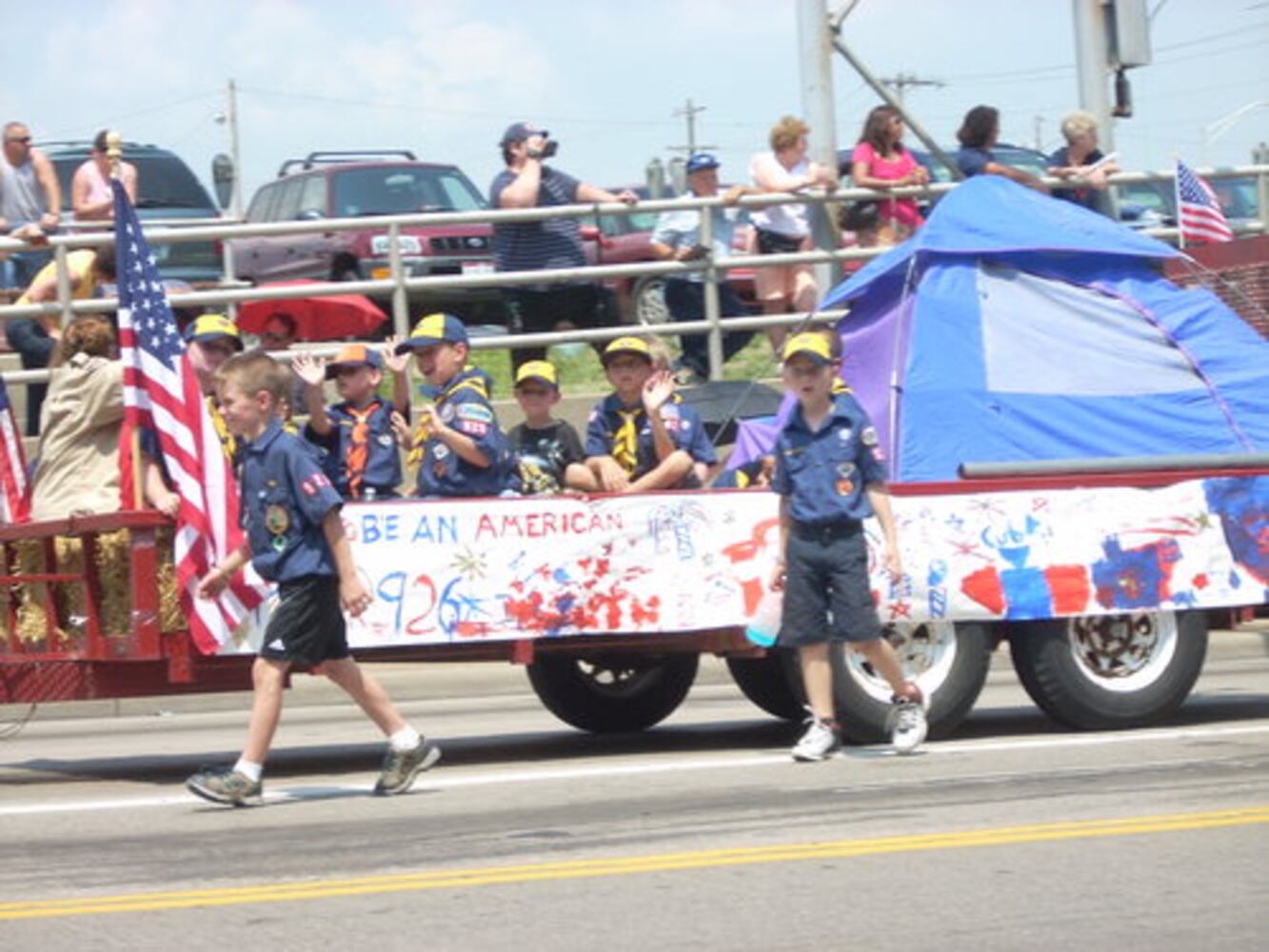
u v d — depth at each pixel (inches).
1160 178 1498.5
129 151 1721.2
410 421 997.2
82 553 820.6
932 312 965.2
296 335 1311.5
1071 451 943.0
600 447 888.9
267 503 725.9
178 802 762.2
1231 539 909.8
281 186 1679.4
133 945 511.2
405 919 533.0
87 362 851.4
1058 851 605.3
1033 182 1453.0
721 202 1384.1
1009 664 1327.5
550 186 1357.0
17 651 855.1
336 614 740.0
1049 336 973.2
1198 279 1146.0
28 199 1364.4
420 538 826.2
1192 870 575.2
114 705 1210.0
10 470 899.4
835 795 721.6
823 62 1422.2
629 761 847.7
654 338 892.6
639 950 495.5
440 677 1256.8
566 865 600.1
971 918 523.8
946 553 864.9
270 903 556.1
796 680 869.8
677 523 855.7
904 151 1439.5
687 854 613.6
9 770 908.0
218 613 783.7
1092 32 1531.7
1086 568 883.4
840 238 1424.7
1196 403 971.3
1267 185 1603.1
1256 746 827.4
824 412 805.2
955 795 713.0
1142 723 903.1
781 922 522.9
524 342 1347.2
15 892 584.1
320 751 954.7
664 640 869.8
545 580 838.5
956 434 936.3
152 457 808.9
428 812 710.5
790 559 813.2
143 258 799.1
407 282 1332.4
